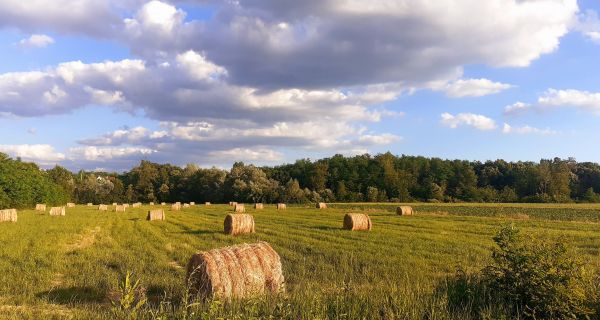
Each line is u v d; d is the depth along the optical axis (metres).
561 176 111.44
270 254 11.66
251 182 101.69
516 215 42.81
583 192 112.75
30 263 14.42
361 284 11.74
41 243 20.09
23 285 11.40
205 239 22.77
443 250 18.45
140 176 119.06
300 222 34.56
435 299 8.21
